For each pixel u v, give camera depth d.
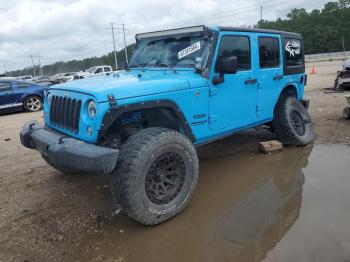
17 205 4.52
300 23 89.00
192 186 4.12
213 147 6.48
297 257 3.15
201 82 4.48
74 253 3.47
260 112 5.61
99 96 3.61
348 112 7.66
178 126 4.38
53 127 4.50
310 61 51.88
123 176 3.57
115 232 3.79
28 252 3.51
